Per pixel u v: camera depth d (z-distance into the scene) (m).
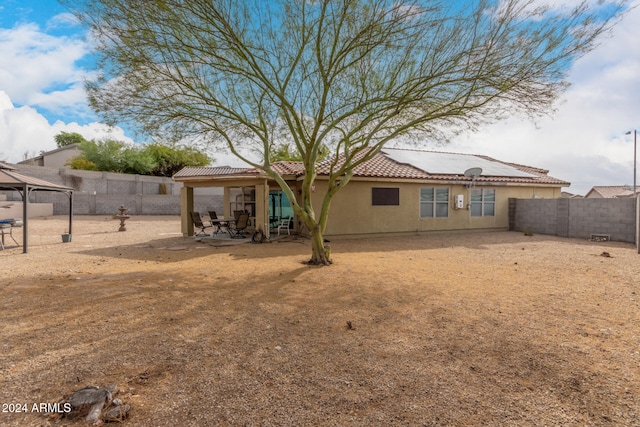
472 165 19.70
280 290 6.38
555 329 4.44
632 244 13.41
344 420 2.60
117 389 3.00
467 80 7.16
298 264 9.01
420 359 3.61
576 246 12.84
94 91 7.43
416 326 4.55
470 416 2.64
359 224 15.32
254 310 5.21
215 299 5.78
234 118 8.78
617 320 4.77
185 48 7.23
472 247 12.55
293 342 4.05
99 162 39.16
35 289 6.34
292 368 3.42
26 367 3.40
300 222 16.08
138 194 34.31
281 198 17.88
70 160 42.09
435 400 2.86
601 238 14.54
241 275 7.65
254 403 2.82
